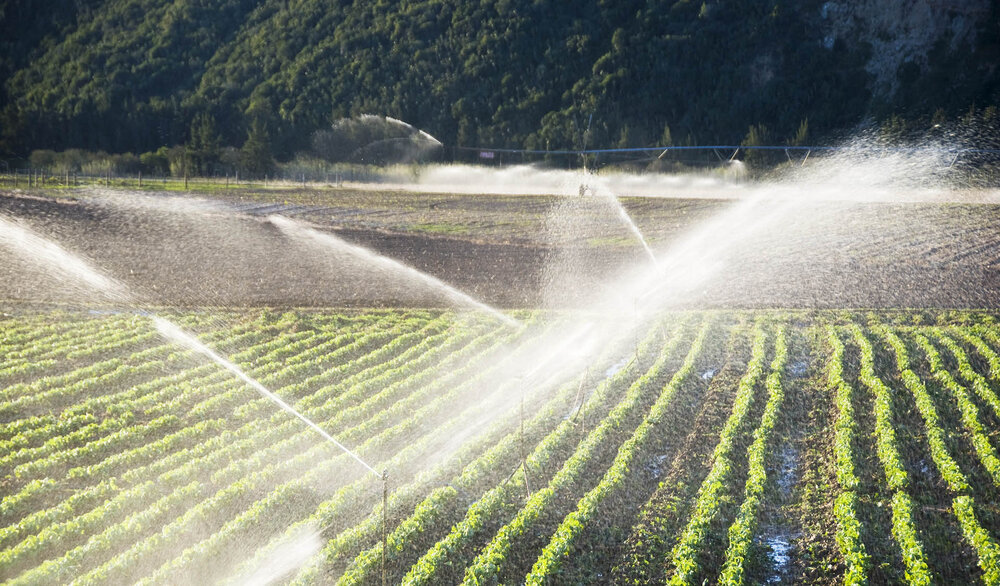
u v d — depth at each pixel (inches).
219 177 3363.7
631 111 4328.3
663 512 734.5
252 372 1130.7
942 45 4692.4
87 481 808.3
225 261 1800.0
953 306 1444.4
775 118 4414.4
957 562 650.8
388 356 1224.8
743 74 4650.6
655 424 909.8
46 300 1460.4
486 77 4483.3
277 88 4453.7
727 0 5002.5
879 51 4744.1
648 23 4835.1
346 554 680.4
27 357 1157.7
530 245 2043.6
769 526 713.6
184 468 811.4
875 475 784.3
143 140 4254.4
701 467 821.9
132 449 881.5
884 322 1350.9
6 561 657.6
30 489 772.6
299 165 3619.6
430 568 644.7
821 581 638.5
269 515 738.2
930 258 1785.2
